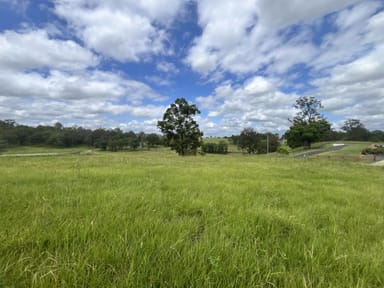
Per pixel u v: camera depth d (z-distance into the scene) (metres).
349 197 4.68
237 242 2.07
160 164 12.52
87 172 7.11
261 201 3.88
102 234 2.04
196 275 1.49
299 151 52.00
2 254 1.66
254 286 1.45
